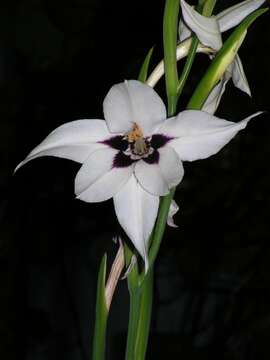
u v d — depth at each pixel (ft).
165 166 1.28
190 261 3.30
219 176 3.29
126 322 3.35
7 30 3.43
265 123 3.33
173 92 1.36
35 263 3.33
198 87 1.34
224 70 1.34
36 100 3.40
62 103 3.39
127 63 3.41
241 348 3.33
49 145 1.29
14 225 3.30
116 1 3.43
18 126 3.35
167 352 3.22
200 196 3.28
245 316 3.27
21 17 3.43
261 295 3.26
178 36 1.45
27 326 3.23
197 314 3.37
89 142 1.31
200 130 1.28
